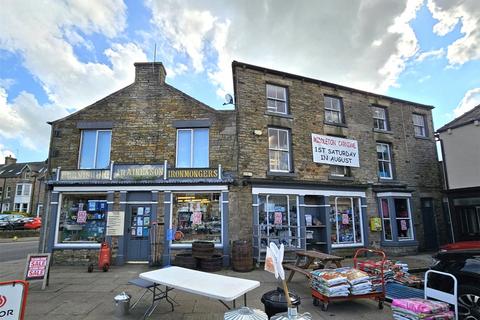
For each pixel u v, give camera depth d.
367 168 13.74
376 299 6.30
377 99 14.84
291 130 12.48
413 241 13.08
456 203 12.73
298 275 9.22
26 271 7.41
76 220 10.84
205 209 10.99
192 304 6.27
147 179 10.86
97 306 6.12
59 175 10.93
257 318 3.54
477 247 5.71
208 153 11.45
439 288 5.72
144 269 9.77
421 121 16.12
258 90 12.24
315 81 13.38
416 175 14.85
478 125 12.82
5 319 4.00
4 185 42.50
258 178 11.36
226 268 10.14
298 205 11.70
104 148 11.49
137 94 11.77
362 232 12.80
